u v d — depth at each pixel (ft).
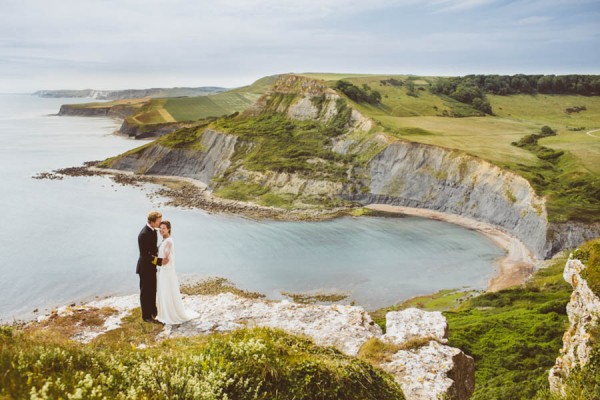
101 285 201.16
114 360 26.04
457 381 46.85
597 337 49.88
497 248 269.64
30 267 220.64
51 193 396.78
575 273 59.41
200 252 253.03
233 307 59.16
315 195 379.55
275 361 28.37
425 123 503.20
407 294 201.77
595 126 549.54
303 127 503.20
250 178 417.49
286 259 244.83
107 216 325.62
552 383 57.11
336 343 49.88
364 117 472.03
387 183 381.19
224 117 579.89
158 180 478.18
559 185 299.38
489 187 324.39
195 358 27.78
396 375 43.55
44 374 21.36
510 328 120.16
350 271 228.84
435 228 309.42
